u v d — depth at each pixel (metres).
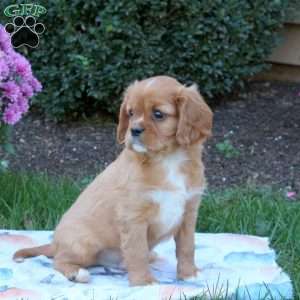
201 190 1.38
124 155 1.38
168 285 1.35
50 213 1.67
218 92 2.22
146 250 1.36
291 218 1.64
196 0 2.03
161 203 1.35
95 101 2.17
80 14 2.04
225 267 1.46
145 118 1.32
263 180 1.92
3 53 1.66
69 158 2.03
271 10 2.17
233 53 2.12
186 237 1.41
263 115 2.20
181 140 1.32
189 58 2.09
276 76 2.47
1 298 1.32
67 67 2.08
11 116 1.67
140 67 2.05
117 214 1.37
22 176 1.81
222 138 2.09
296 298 1.38
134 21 2.02
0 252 1.50
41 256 1.47
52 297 1.32
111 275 1.44
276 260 1.52
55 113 2.15
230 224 1.65
